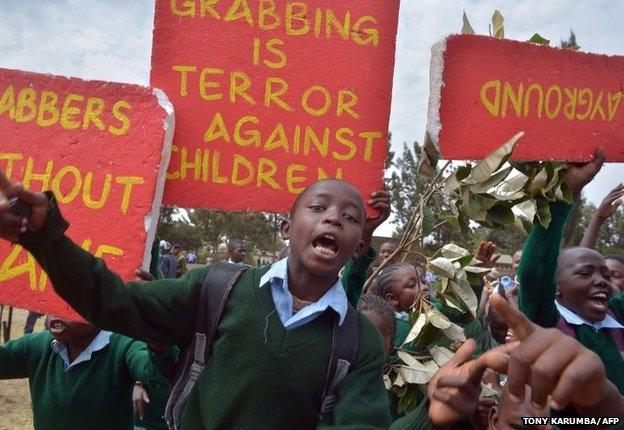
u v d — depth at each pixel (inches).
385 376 115.2
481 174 97.0
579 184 112.1
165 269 343.9
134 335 67.1
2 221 56.3
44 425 108.0
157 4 105.5
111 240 91.4
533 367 38.5
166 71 105.1
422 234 109.7
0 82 94.7
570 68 109.9
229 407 64.8
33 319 370.9
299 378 64.7
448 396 45.4
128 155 93.3
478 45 104.9
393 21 107.7
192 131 104.3
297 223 70.2
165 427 150.6
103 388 105.7
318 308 66.9
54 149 93.7
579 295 116.1
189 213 1362.0
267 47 106.7
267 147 105.2
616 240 1295.5
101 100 94.9
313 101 106.4
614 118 112.3
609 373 109.7
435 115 103.1
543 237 105.5
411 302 149.5
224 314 68.7
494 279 212.8
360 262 101.0
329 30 107.7
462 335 112.4
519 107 106.8
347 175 105.4
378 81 107.0
